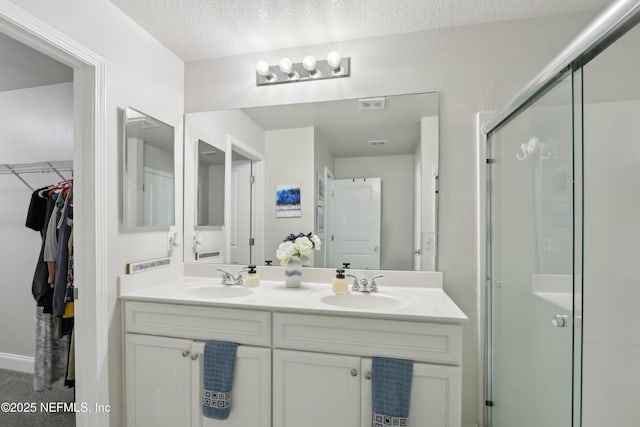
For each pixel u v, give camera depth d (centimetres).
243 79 213
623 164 140
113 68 162
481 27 181
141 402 162
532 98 132
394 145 192
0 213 257
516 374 146
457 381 129
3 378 240
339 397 139
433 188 186
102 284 155
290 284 185
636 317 139
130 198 170
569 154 109
